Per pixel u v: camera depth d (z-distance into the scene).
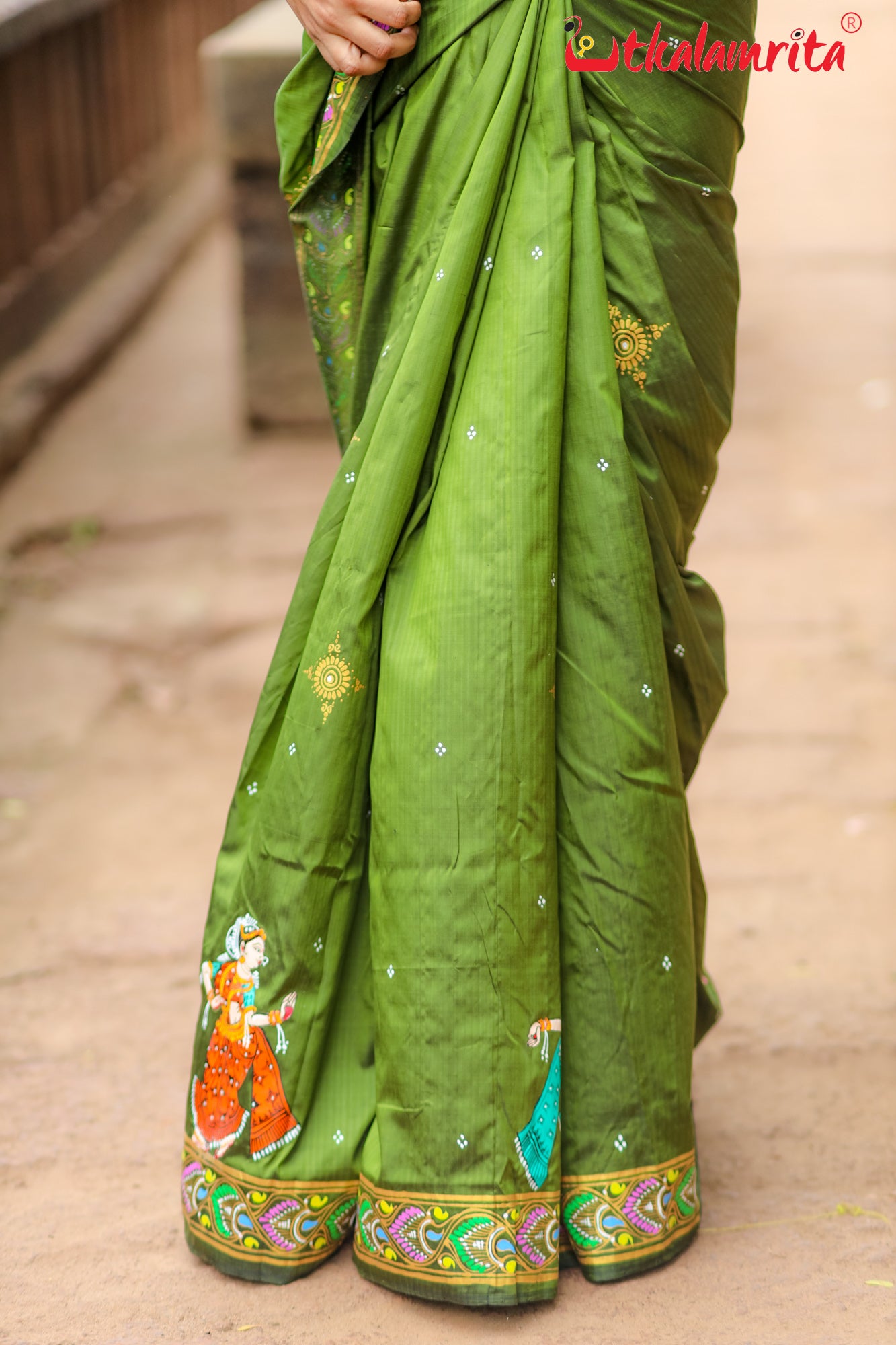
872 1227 1.62
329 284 1.52
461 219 1.35
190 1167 1.53
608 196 1.37
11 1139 1.82
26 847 2.65
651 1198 1.47
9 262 5.65
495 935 1.36
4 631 3.67
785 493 4.39
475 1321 1.46
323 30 1.37
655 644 1.41
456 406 1.39
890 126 10.38
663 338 1.40
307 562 1.46
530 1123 1.39
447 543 1.37
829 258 6.94
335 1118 1.49
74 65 6.49
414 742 1.37
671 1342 1.43
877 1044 2.00
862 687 3.19
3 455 4.81
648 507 1.44
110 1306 1.50
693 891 1.61
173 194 8.95
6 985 2.19
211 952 1.50
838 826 2.64
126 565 4.11
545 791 1.37
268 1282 1.51
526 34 1.34
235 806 1.51
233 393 5.81
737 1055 1.99
